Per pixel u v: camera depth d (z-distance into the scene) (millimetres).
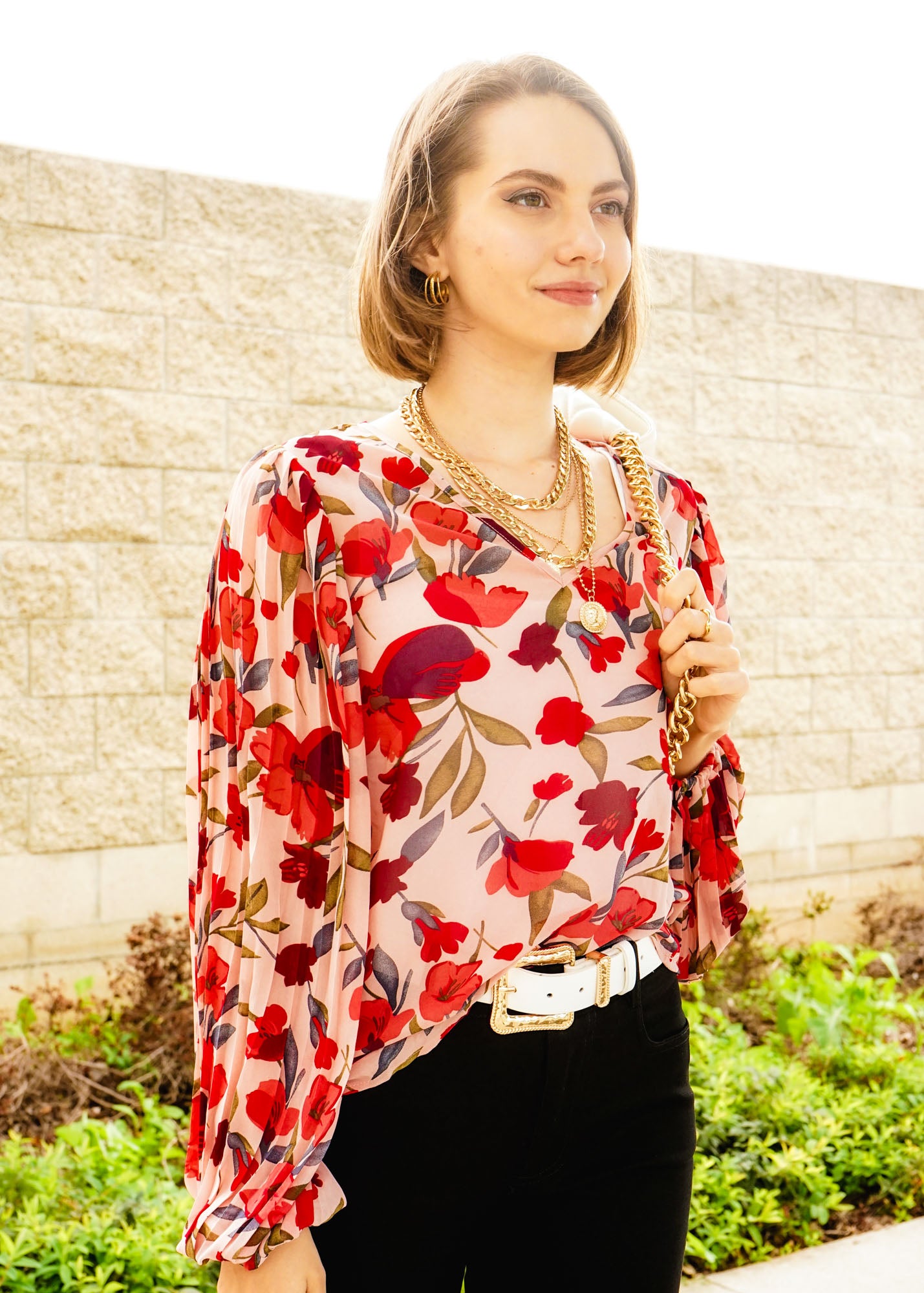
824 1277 3074
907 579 6539
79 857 4637
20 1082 3850
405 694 1341
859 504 6395
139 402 4746
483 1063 1373
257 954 1321
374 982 1353
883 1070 4180
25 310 4566
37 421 4586
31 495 4574
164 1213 3012
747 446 6074
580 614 1437
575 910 1404
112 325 4703
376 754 1352
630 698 1459
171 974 4422
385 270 1486
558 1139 1420
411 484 1402
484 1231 1514
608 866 1428
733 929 1683
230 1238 1258
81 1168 3184
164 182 4793
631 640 1479
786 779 6156
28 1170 3143
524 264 1382
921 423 6594
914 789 6520
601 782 1420
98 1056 4102
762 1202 3336
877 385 6449
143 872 4742
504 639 1383
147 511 4762
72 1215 2980
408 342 1498
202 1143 1376
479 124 1399
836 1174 3541
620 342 1693
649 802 1469
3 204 4535
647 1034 1483
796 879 6160
